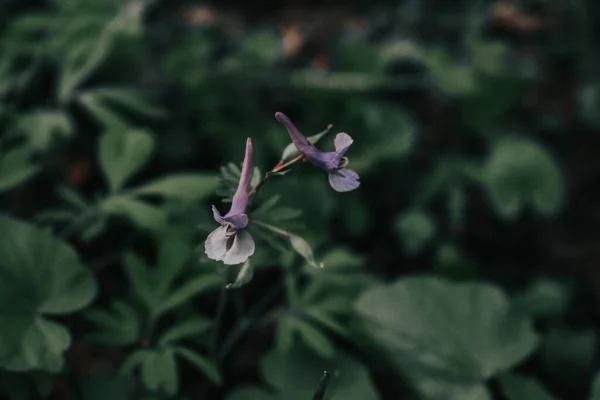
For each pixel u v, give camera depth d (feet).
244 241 0.70
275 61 1.27
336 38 1.46
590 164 1.27
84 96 1.01
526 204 1.18
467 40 1.40
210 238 0.70
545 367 0.99
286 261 0.91
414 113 1.32
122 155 0.95
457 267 1.07
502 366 0.90
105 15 1.16
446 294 0.94
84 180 1.13
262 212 0.76
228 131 1.16
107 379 0.85
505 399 0.97
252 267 0.73
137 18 1.16
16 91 1.11
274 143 1.13
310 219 1.00
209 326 0.86
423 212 1.12
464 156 1.28
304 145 0.72
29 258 0.84
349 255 0.93
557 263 1.13
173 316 0.95
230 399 0.88
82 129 1.16
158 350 0.83
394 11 1.55
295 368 0.90
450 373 0.89
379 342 0.91
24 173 0.91
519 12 1.56
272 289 1.05
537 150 1.12
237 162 1.13
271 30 1.41
